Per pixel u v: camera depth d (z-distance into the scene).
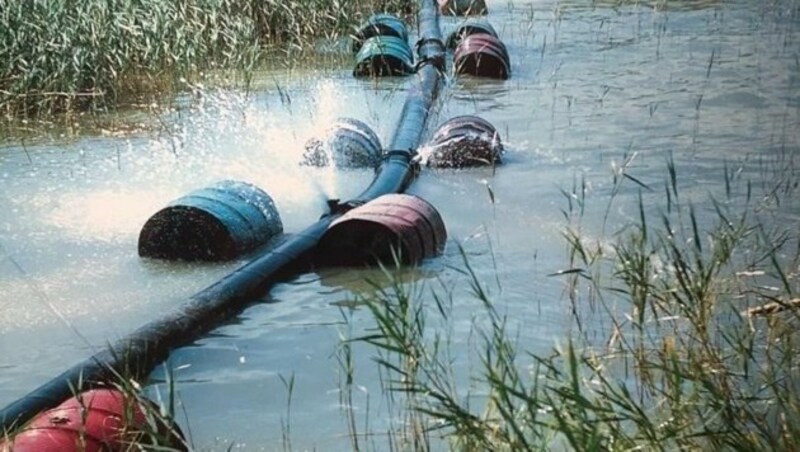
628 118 14.11
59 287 8.91
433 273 8.90
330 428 6.46
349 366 6.40
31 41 15.28
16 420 6.23
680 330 7.43
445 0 23.23
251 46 17.58
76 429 5.55
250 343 7.71
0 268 9.34
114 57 15.91
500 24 21.61
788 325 6.97
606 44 19.16
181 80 16.39
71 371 6.80
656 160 12.12
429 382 6.84
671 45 18.77
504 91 16.05
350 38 19.12
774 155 12.16
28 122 14.55
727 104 14.66
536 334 7.59
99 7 16.06
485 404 6.51
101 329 8.09
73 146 13.28
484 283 8.62
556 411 5.14
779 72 16.39
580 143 12.98
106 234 10.16
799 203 10.38
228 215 9.57
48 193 11.40
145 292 8.79
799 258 8.68
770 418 6.08
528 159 12.39
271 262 8.80
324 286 8.75
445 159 12.08
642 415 5.30
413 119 13.45
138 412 5.75
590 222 10.05
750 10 21.56
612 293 8.28
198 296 8.11
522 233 9.84
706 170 11.66
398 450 6.13
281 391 6.98
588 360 6.45
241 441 6.36
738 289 8.05
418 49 18.72
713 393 5.66
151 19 16.50
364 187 11.63
